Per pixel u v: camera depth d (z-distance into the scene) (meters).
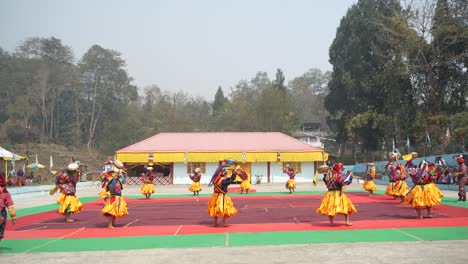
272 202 20.48
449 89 45.38
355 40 55.47
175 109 87.44
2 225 8.92
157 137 47.62
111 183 12.35
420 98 48.16
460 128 33.50
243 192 28.52
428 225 11.66
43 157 72.81
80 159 77.19
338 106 60.50
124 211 12.48
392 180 19.19
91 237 10.83
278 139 47.44
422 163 13.09
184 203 21.25
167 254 8.52
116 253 8.73
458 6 42.66
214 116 95.94
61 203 14.09
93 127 92.44
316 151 43.78
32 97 86.44
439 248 8.52
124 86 97.88
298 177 44.19
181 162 43.81
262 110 75.50
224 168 12.02
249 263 7.57
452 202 18.25
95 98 94.38
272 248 8.88
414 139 49.56
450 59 43.00
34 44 92.56
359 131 55.66
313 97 115.56
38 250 9.18
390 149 53.66
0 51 93.44
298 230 11.25
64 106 92.19
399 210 15.85
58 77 88.88
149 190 24.30
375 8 54.06
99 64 94.75
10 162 45.12
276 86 80.06
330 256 7.98
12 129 79.88
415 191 13.03
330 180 11.69
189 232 11.33
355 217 13.88
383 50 53.22
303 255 8.12
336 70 60.12
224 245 9.34
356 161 58.25
